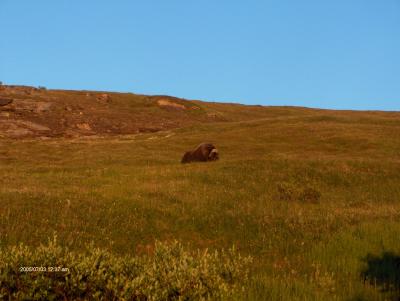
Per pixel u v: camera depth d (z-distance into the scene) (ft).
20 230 37.01
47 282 21.31
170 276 23.15
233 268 27.84
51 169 97.76
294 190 64.18
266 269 32.17
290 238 40.83
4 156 128.98
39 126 200.34
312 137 151.33
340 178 81.05
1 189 55.42
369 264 32.04
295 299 24.63
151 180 74.28
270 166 86.28
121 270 23.86
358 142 139.03
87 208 46.91
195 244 40.68
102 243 37.45
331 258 34.24
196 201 55.21
